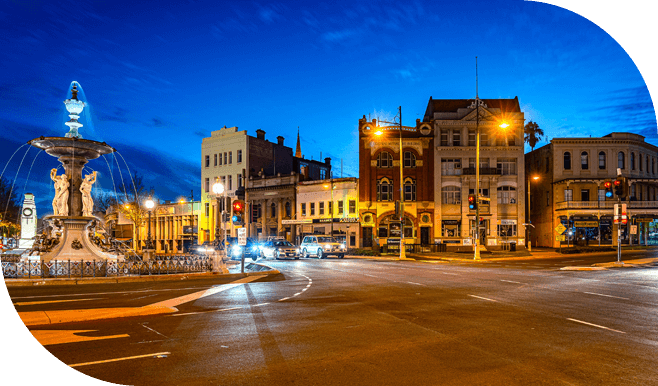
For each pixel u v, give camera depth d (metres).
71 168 24.55
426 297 14.08
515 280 19.45
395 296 14.36
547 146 55.81
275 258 40.69
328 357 7.19
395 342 8.17
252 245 41.53
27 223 34.69
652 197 54.31
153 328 9.48
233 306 12.51
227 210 24.80
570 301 13.12
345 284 18.09
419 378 6.17
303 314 11.12
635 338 8.42
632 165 53.22
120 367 6.67
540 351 7.52
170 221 74.62
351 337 8.58
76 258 22.61
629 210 50.66
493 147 52.47
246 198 64.62
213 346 7.91
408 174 53.28
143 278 20.67
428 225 52.53
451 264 32.28
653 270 24.78
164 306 11.92
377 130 42.97
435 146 52.97
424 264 32.28
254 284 18.53
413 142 53.28
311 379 6.14
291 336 8.67
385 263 33.53
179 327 9.58
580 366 6.69
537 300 13.34
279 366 6.72
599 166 53.16
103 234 27.17
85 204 24.83
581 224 51.94
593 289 16.05
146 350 7.64
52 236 24.20
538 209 58.41
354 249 51.03
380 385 5.89
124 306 12.37
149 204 40.00
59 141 23.05
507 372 6.41
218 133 69.06
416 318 10.49
